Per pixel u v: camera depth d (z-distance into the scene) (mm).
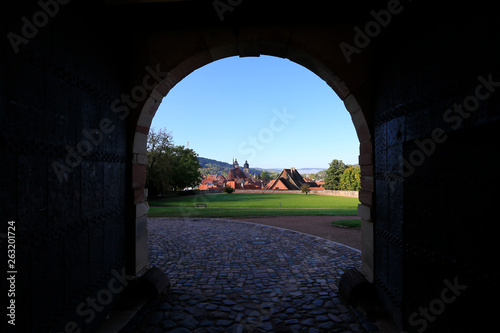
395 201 2822
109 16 3100
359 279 3500
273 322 3176
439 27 2059
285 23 3457
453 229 1920
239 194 35719
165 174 30266
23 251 1795
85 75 2600
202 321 3203
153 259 5871
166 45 3582
